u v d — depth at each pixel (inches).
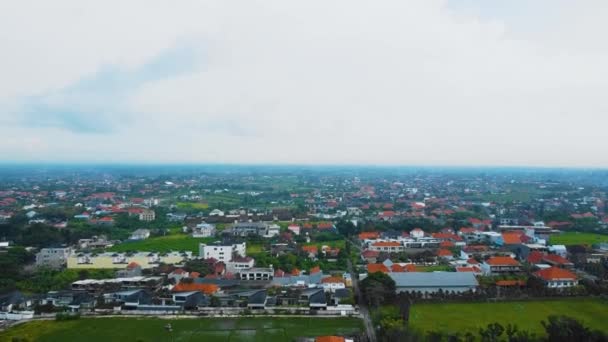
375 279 6284.5
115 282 7003.0
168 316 5748.0
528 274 7322.8
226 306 6038.4
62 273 7701.8
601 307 5856.3
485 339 4594.0
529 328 5118.1
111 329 5315.0
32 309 5944.9
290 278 7180.1
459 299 6136.8
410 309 5807.1
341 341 4628.4
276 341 4918.8
